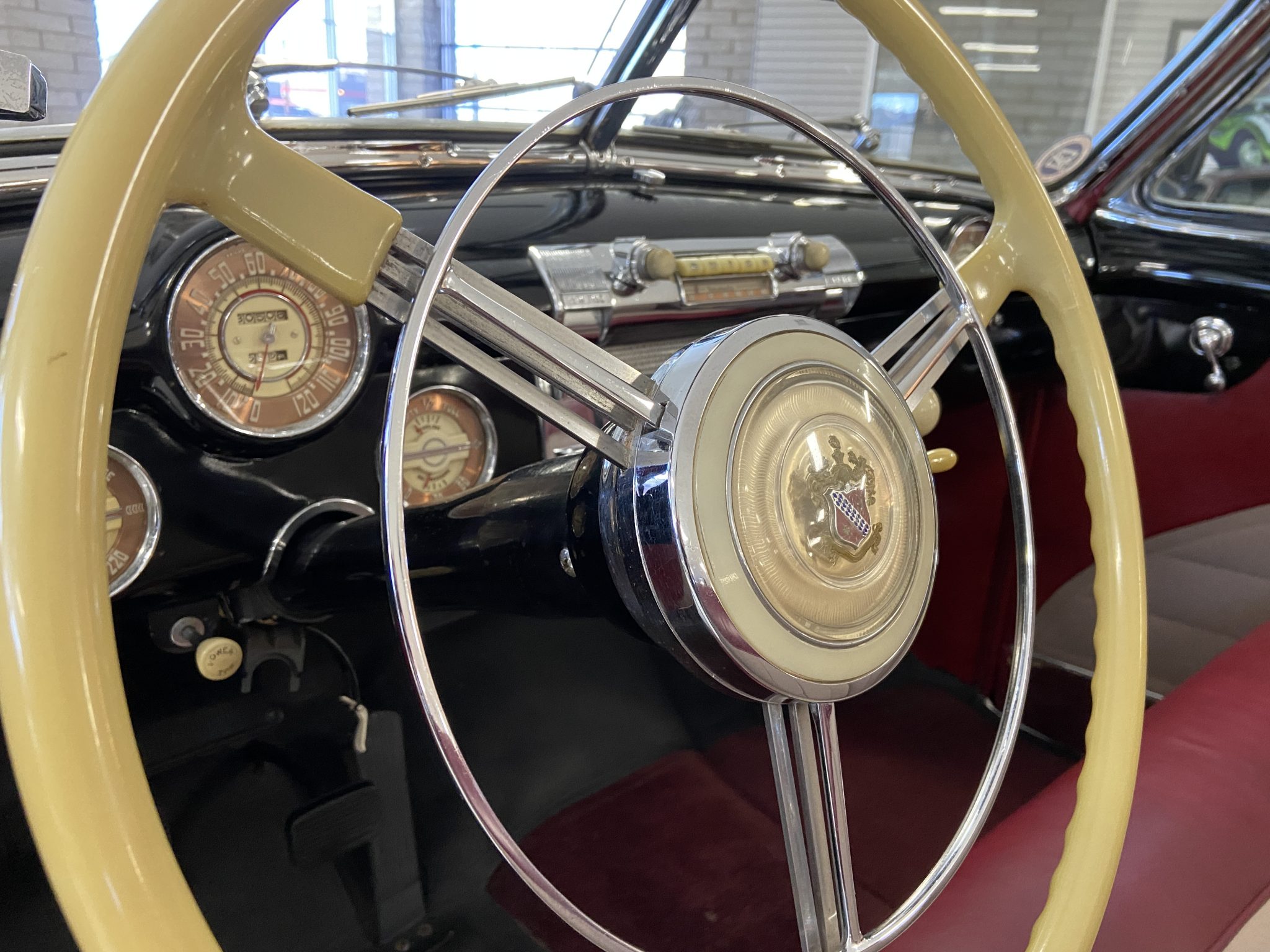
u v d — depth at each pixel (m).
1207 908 0.52
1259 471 1.26
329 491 0.83
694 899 0.99
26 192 0.70
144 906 0.30
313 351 0.76
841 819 0.49
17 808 0.81
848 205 1.27
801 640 0.44
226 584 0.81
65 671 0.29
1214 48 1.33
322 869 1.00
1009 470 0.60
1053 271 0.62
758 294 1.02
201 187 0.37
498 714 1.19
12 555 0.29
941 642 1.58
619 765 1.21
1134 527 0.59
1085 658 1.42
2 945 0.81
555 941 0.96
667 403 0.44
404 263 0.41
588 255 0.91
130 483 0.74
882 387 0.50
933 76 0.59
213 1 0.34
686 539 0.42
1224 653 0.79
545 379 0.43
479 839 1.08
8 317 0.31
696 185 1.21
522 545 0.56
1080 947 0.47
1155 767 0.63
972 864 0.58
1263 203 1.31
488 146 1.04
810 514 0.44
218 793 0.95
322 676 0.98
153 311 0.66
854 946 0.49
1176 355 1.33
